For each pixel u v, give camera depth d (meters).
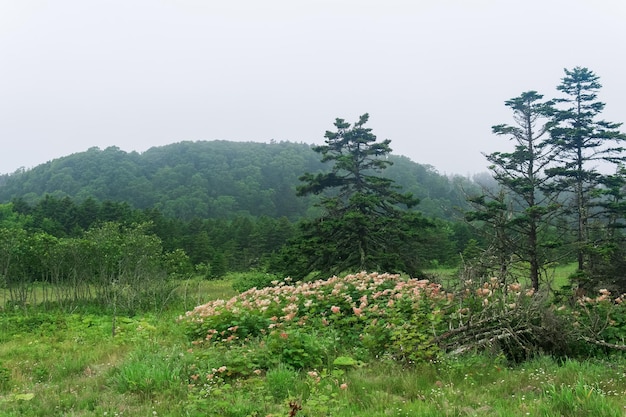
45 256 23.20
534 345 8.30
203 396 6.17
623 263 14.56
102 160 141.00
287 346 7.82
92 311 21.42
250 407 5.53
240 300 12.11
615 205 17.05
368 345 8.24
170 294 23.38
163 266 26.77
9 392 7.08
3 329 15.99
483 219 16.83
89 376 7.62
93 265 24.69
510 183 17.81
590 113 20.34
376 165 21.91
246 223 63.72
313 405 5.44
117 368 7.65
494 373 7.04
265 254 50.78
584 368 6.93
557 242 15.27
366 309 9.61
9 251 22.38
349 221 18.69
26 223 55.78
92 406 6.10
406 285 10.59
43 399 6.39
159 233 55.66
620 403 5.29
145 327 12.47
